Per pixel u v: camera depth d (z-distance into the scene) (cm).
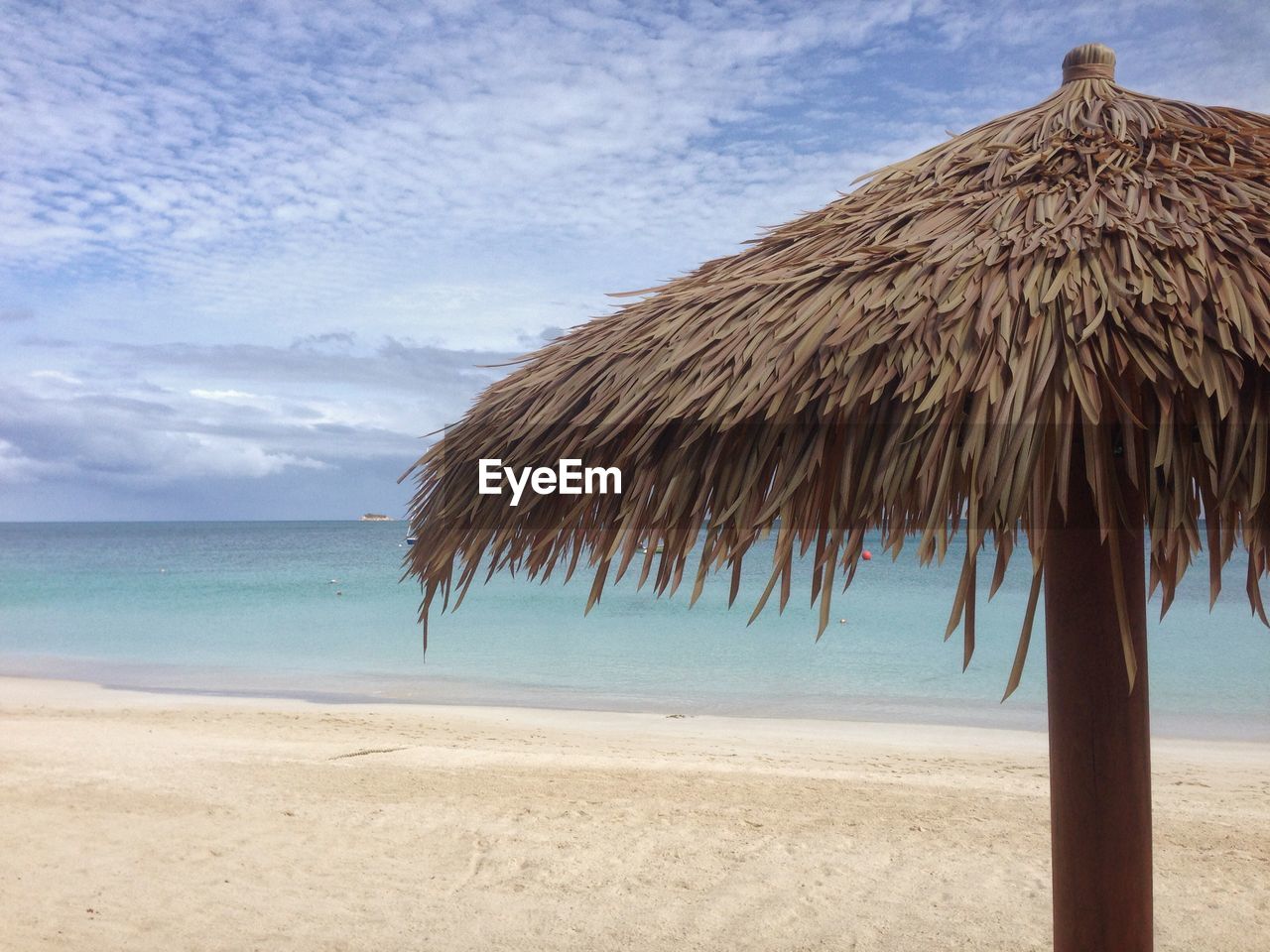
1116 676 185
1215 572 123
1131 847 186
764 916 428
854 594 2397
